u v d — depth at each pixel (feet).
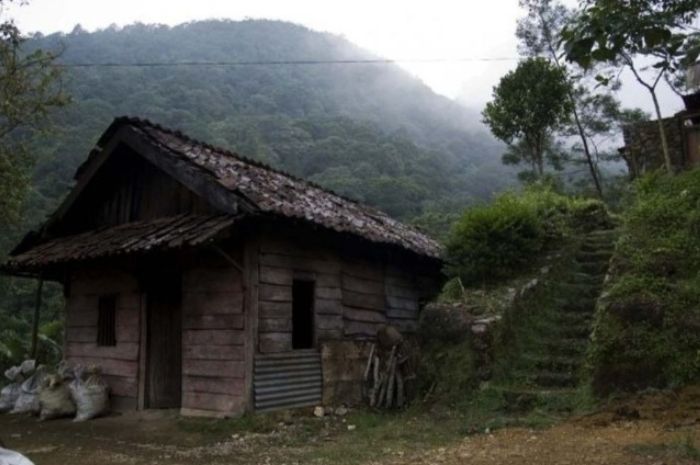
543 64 67.72
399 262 42.88
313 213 32.60
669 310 26.58
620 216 47.78
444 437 24.29
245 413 29.22
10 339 53.57
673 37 10.87
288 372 31.68
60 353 53.31
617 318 27.45
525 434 23.00
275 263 32.07
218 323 31.19
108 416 34.37
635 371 25.61
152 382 35.45
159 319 36.40
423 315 34.73
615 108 88.28
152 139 33.71
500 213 39.01
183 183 31.78
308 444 25.12
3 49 37.06
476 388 29.84
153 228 32.63
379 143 197.98
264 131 196.13
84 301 39.60
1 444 15.25
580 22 11.46
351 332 37.24
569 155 92.22
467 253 38.40
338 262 36.96
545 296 37.17
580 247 43.14
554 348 32.09
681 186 38.65
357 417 30.76
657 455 17.66
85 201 40.11
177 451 24.52
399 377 33.35
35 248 39.70
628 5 11.03
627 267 32.12
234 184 30.27
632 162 62.69
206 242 27.25
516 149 83.61
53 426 32.12
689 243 31.07
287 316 32.40
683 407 22.49
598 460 17.78
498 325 32.07
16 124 39.55
